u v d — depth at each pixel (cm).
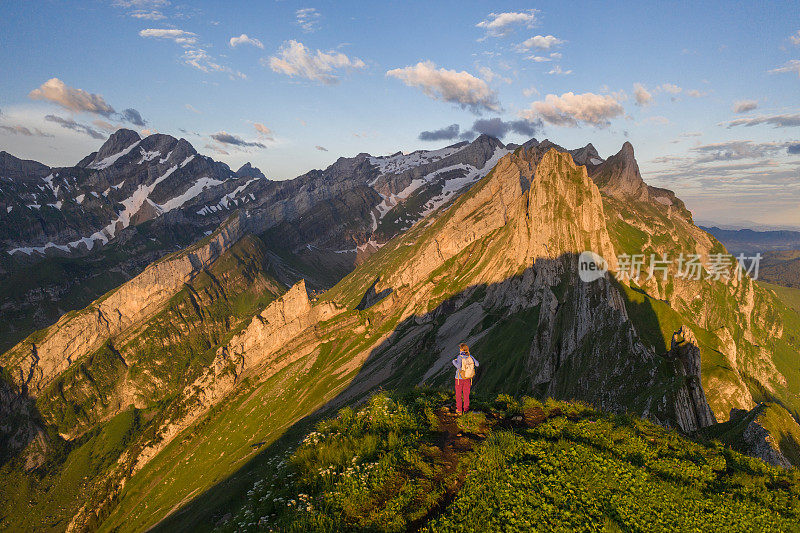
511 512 1167
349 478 1273
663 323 8556
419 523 1148
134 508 19175
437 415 1828
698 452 1612
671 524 1180
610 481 1319
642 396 4800
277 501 1244
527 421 1825
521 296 14575
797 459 3017
